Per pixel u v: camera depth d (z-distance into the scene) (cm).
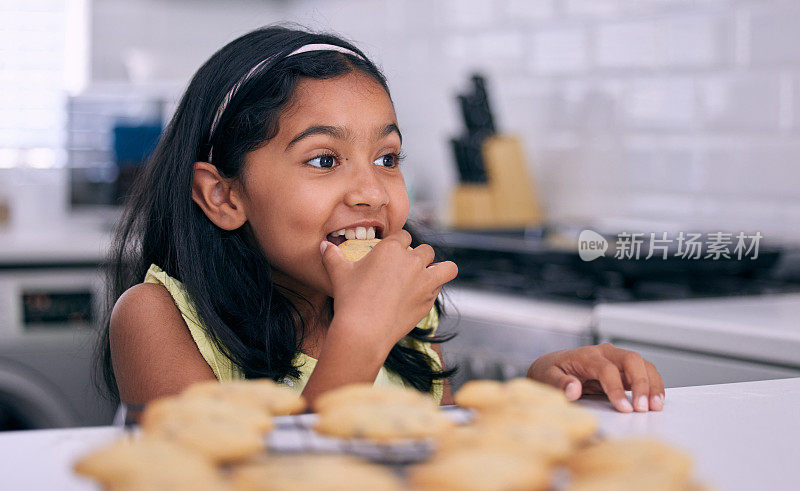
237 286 93
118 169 276
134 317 91
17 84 321
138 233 108
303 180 87
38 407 216
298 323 98
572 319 158
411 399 42
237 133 91
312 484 30
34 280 219
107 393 121
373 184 88
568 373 74
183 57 347
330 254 79
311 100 88
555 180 246
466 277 202
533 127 253
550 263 182
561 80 242
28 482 41
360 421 38
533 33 251
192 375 87
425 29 293
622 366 72
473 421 43
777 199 188
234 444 35
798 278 184
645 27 217
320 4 344
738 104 196
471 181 246
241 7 351
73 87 329
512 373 168
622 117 225
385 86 97
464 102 250
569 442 36
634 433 54
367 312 71
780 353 123
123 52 341
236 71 94
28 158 312
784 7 184
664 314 144
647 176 218
